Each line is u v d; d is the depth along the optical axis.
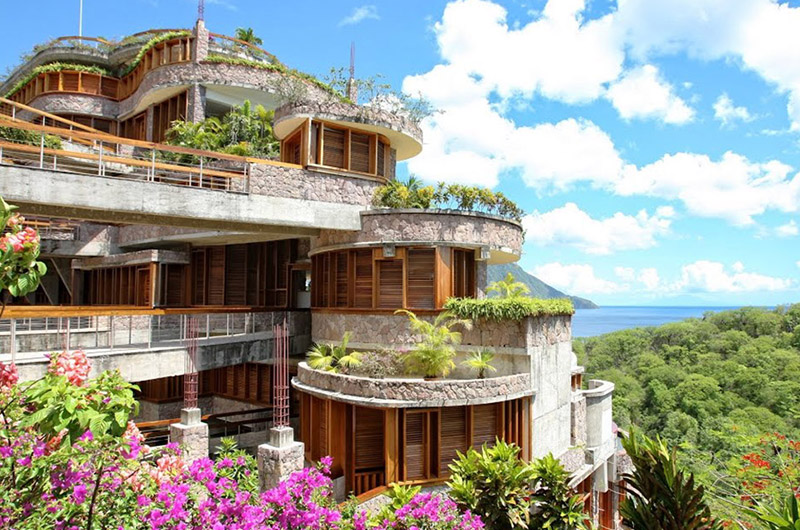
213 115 29.47
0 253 4.90
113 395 4.57
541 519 10.65
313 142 16.98
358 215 16.86
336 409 14.50
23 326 16.39
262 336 18.30
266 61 30.88
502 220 17.62
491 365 15.04
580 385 20.14
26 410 4.93
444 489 13.36
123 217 14.70
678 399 43.12
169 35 28.48
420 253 16.19
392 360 15.10
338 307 17.41
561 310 16.08
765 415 35.28
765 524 7.57
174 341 16.91
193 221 15.91
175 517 4.73
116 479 4.99
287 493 5.53
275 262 22.67
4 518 4.33
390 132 18.31
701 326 62.56
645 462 8.55
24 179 12.12
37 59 33.84
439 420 13.58
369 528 7.44
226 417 19.91
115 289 25.42
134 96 31.05
